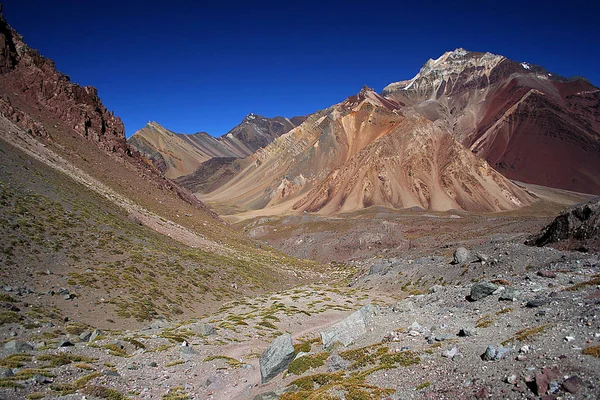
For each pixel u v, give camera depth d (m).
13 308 30.97
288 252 166.25
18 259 40.59
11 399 17.45
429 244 129.25
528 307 23.05
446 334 21.38
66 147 96.81
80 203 66.81
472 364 16.06
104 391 19.73
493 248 57.97
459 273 55.31
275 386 21.08
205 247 88.56
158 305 45.69
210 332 36.59
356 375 18.45
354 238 156.62
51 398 18.20
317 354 23.59
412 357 18.77
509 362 15.07
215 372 25.64
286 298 60.66
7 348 23.78
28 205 53.69
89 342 28.72
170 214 105.25
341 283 81.56
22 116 90.00
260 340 36.59
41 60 121.38
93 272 45.66
